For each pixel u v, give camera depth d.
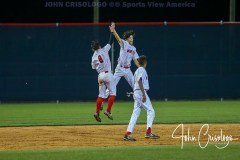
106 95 39.44
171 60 55.81
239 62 56.47
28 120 43.16
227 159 27.45
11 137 35.03
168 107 51.31
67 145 32.34
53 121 42.47
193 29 55.91
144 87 32.91
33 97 54.84
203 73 56.25
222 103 54.59
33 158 27.81
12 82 54.56
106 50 39.84
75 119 43.66
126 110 49.38
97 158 27.73
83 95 55.28
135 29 55.22
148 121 33.84
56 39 54.75
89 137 34.97
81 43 54.91
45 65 54.78
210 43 56.19
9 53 54.34
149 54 55.53
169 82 55.91
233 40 56.28
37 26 54.47
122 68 43.16
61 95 55.06
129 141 33.41
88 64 55.09
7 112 48.28
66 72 54.97
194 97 56.31
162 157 27.95
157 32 55.53
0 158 27.84
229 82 56.53
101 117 44.88
